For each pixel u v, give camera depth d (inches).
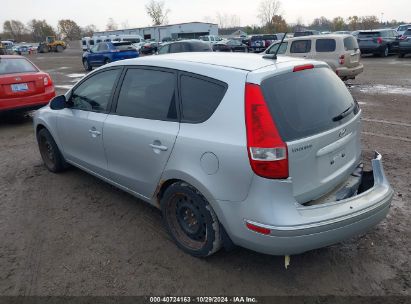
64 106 181.3
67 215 164.4
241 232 110.1
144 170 140.3
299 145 106.1
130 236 146.4
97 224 156.0
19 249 140.5
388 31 941.8
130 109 146.7
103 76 163.9
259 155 103.3
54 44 2417.6
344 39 473.4
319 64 130.6
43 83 334.3
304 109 114.3
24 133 306.0
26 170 219.3
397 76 579.8
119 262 131.0
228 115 111.2
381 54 930.7
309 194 112.7
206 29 2502.5
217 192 112.6
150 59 145.4
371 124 298.8
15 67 330.0
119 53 844.6
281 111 107.9
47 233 150.6
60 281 122.4
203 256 128.6
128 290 117.6
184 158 121.3
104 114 158.6
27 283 122.0
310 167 111.1
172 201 133.0
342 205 110.7
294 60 128.9
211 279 121.1
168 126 128.3
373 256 130.6
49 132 200.5
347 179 130.8
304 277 121.1
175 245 139.2
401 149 235.6
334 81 133.7
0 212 169.2
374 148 239.1
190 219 130.3
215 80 118.1
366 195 117.8
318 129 113.8
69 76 753.0
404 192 176.9
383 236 141.9
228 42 1304.1
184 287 118.2
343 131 123.5
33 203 176.7
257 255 132.3
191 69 126.3
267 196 104.0
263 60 126.2
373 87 485.7
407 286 116.3
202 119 118.3
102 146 159.9
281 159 102.9
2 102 310.0
